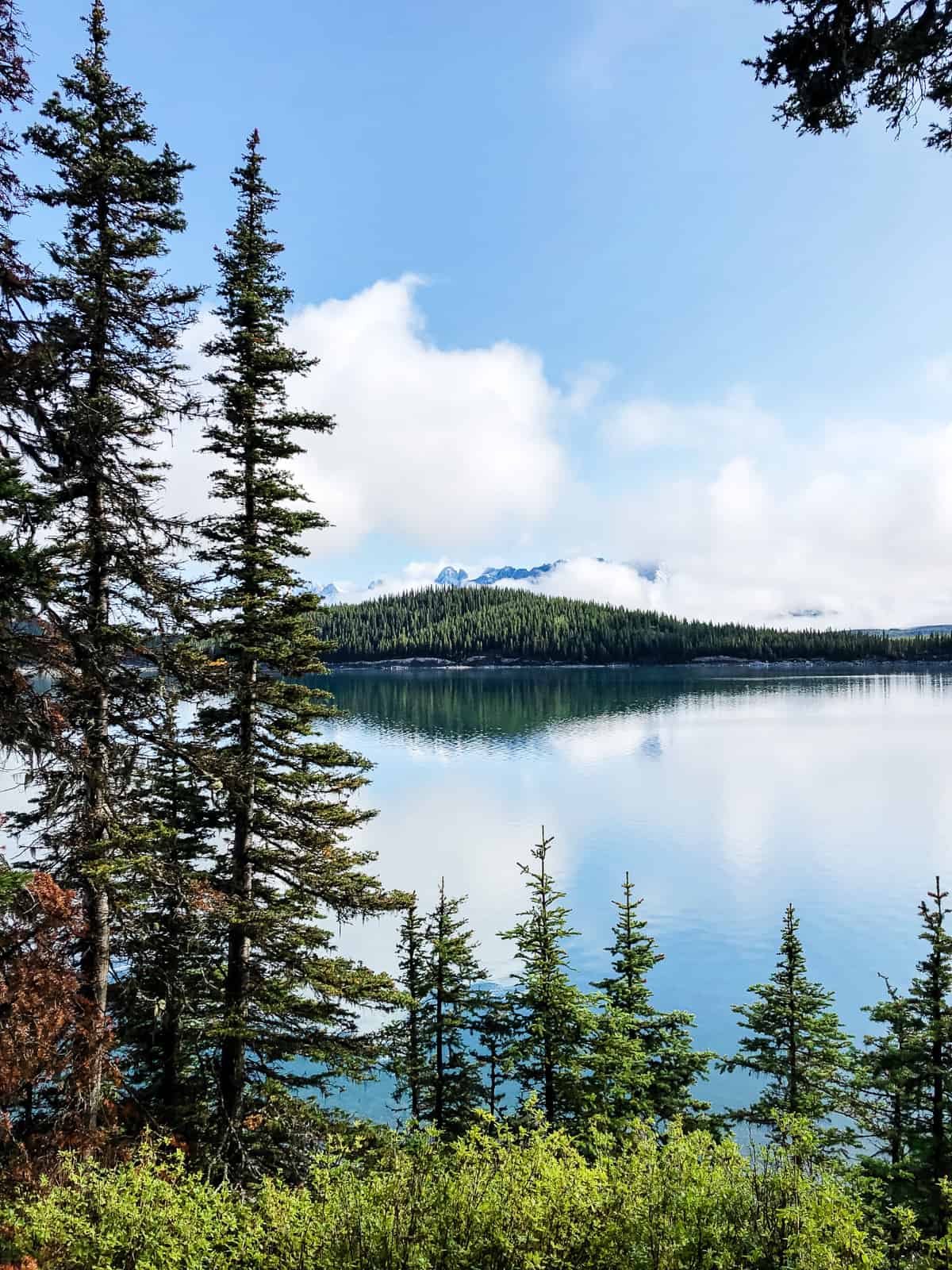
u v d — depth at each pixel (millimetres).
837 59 6141
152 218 11898
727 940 52219
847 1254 7074
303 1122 14383
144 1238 7434
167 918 13133
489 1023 19781
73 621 10055
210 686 11766
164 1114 14875
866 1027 39688
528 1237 7312
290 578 14547
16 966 9266
